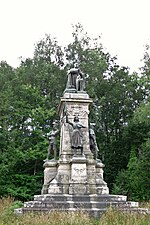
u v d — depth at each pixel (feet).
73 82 81.92
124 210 61.98
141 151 140.67
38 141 138.72
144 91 156.35
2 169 127.85
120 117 157.79
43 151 132.16
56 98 149.07
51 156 127.34
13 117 142.92
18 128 143.33
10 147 133.18
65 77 149.28
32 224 51.70
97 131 149.59
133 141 147.84
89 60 150.00
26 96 146.51
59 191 71.56
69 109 77.92
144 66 145.48
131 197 127.75
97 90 150.92
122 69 159.94
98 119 147.02
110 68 159.43
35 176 133.08
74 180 71.41
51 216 55.11
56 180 72.43
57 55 158.40
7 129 139.13
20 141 139.44
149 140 124.98
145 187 123.44
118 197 69.46
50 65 152.05
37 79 150.51
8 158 132.57
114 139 157.28
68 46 153.79
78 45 151.94
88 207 65.82
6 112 142.00
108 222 53.52
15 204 80.18
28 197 128.47
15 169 135.54
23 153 133.28
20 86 149.07
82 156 73.82
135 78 153.79
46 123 144.87
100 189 73.31
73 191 70.49
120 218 55.47
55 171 77.87
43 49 159.74
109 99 151.33
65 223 51.62
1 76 154.10
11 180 131.54
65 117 77.00
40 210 62.95
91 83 145.48
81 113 78.23
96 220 57.72
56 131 82.64
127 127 148.87
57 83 148.97
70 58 151.74
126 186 130.41
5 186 128.36
